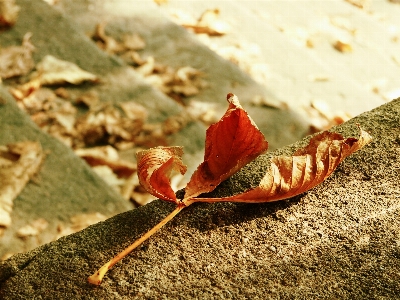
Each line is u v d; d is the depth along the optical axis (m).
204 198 0.58
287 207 0.59
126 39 1.17
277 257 0.57
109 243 0.58
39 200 0.79
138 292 0.56
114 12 1.23
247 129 0.58
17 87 0.98
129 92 1.01
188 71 1.12
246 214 0.59
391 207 0.59
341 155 0.57
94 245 0.58
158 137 0.95
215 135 0.59
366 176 0.60
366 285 0.55
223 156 0.59
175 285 0.56
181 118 0.98
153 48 1.16
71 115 0.96
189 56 1.16
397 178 0.60
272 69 1.23
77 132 0.94
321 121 1.11
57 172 0.82
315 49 1.40
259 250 0.57
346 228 0.58
